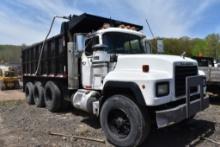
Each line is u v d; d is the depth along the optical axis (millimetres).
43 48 9156
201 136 5352
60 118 7340
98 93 6098
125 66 5273
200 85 5293
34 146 4914
